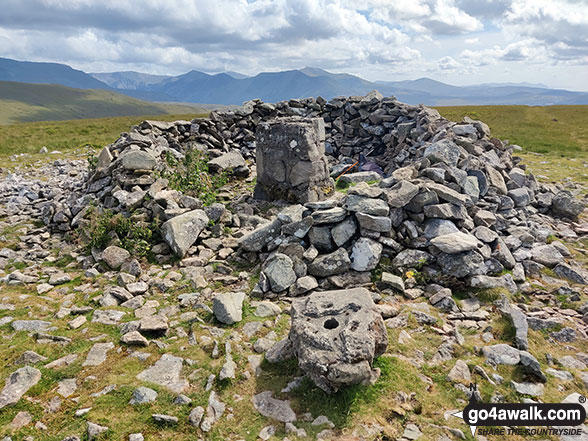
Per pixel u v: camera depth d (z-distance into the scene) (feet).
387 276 23.15
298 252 24.58
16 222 35.42
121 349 17.78
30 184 46.03
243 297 21.89
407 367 16.29
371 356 14.39
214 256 27.71
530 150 71.87
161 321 19.47
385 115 58.13
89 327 19.62
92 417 13.71
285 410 14.11
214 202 36.29
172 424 13.50
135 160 35.58
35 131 83.46
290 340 16.55
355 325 15.40
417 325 19.51
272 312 20.71
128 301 22.12
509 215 31.01
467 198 28.35
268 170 37.93
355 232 25.76
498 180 34.19
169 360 16.92
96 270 26.48
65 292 23.76
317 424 13.46
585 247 28.76
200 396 14.78
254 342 18.25
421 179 29.66
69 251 29.66
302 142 35.40
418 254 24.53
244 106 61.87
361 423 13.51
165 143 49.44
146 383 15.42
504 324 19.48
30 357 16.87
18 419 13.56
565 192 35.42
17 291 23.85
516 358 16.66
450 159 32.73
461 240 23.58
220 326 19.60
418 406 14.24
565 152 68.95
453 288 22.97
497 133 89.81
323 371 14.01
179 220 28.22
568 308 21.33
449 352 17.47
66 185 45.55
